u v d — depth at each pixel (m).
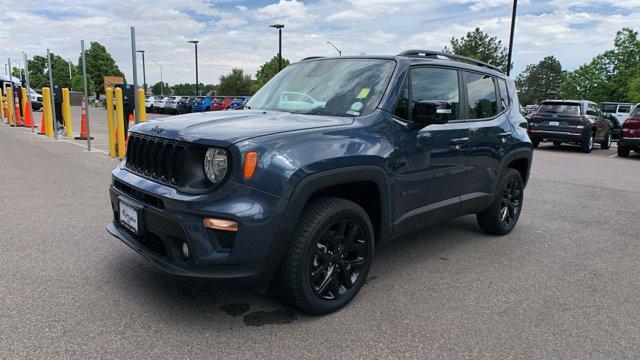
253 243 2.63
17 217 5.05
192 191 2.68
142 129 3.23
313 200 3.01
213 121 3.10
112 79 33.19
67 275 3.55
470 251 4.53
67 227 4.73
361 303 3.28
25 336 2.68
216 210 2.57
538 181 8.84
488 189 4.59
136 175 3.15
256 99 4.18
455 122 4.08
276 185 2.66
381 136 3.28
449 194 4.04
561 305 3.37
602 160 13.07
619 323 3.12
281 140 2.76
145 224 2.94
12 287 3.31
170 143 2.86
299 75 4.11
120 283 3.43
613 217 6.09
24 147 10.76
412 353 2.66
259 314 3.05
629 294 3.60
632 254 4.58
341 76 3.79
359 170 3.04
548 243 4.87
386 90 3.47
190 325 2.88
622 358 2.69
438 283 3.70
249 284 2.73
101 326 2.82
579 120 14.91
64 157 9.34
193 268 2.67
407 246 4.64
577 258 4.41
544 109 15.76
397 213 3.48
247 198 2.61
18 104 16.89
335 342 2.75
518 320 3.11
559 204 6.81
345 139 3.03
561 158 13.22
